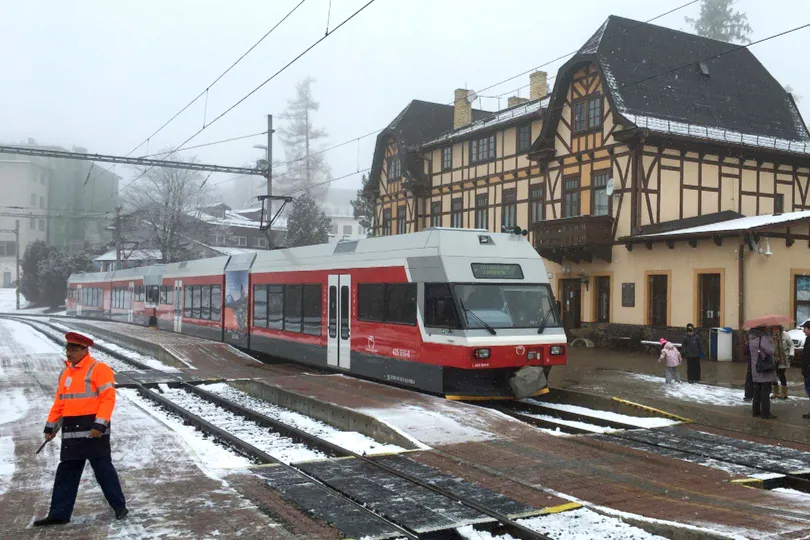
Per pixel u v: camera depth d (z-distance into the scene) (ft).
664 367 61.16
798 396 46.50
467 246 45.14
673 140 78.02
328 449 32.40
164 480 24.89
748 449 32.14
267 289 68.08
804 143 91.25
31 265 220.02
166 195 170.19
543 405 45.85
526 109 98.37
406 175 114.42
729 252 66.95
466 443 30.83
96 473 20.70
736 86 92.32
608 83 80.12
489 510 21.99
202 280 86.69
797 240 67.82
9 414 38.65
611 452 29.84
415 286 46.11
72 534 19.39
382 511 21.94
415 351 45.73
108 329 103.24
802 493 25.14
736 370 59.11
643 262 76.18
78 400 20.56
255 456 30.94
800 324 67.92
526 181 94.38
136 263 184.44
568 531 20.58
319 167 241.35
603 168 81.82
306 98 242.17
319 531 19.94
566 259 85.61
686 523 20.79
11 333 112.98
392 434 32.96
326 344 56.80
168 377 55.93
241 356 68.13
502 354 42.65
